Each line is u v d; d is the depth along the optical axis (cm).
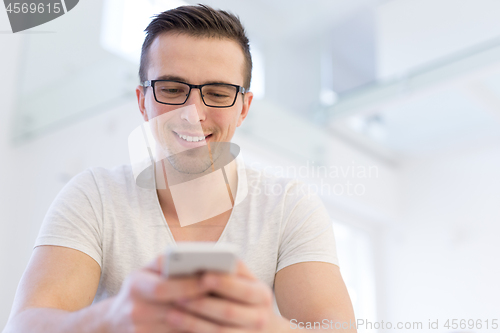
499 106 367
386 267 462
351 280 435
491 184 421
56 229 82
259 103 336
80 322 53
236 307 47
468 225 426
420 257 445
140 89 98
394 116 405
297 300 81
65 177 261
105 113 249
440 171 455
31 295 72
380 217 457
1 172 285
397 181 480
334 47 390
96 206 87
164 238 88
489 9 313
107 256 86
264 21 353
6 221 280
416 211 461
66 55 286
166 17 91
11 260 272
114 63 260
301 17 366
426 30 345
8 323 69
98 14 286
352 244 444
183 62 88
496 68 312
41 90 291
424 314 428
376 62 369
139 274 48
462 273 418
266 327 55
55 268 77
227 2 319
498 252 402
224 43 91
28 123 294
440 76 337
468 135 436
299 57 373
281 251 89
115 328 49
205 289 46
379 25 369
